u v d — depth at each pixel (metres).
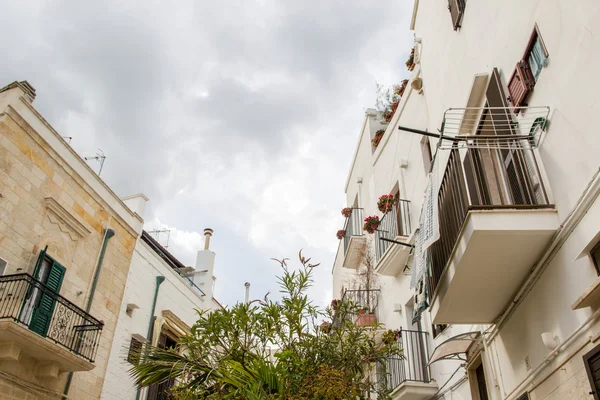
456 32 10.45
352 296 15.88
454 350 9.05
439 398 10.64
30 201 12.58
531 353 6.67
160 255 18.73
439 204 8.09
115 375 14.23
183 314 18.12
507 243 6.10
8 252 11.72
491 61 8.38
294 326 8.38
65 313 12.53
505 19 7.87
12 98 12.52
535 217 5.96
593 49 5.28
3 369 10.89
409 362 11.23
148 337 15.91
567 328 5.72
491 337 8.01
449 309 7.58
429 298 8.59
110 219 15.34
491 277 6.76
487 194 6.88
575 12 5.67
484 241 6.09
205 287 20.47
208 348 8.37
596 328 5.17
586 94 5.40
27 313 11.32
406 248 12.87
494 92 7.82
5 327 10.48
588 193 5.20
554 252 5.93
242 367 7.99
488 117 8.05
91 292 13.92
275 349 9.06
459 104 10.05
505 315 7.38
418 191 13.41
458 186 6.96
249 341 8.29
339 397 7.56
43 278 12.44
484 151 7.38
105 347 14.12
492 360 8.09
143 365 8.46
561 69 5.97
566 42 5.87
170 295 17.56
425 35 13.07
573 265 5.55
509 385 7.43
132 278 15.84
